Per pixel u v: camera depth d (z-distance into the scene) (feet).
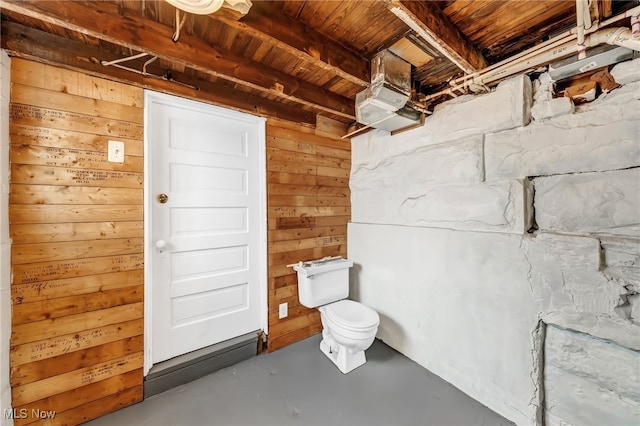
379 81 5.24
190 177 6.41
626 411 3.88
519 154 5.00
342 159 8.97
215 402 5.46
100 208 5.10
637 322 3.77
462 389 5.74
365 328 6.10
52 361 4.68
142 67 5.45
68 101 4.81
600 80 4.28
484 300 5.35
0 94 4.14
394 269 7.38
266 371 6.48
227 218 6.99
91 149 5.01
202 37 4.83
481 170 5.48
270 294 7.42
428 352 6.48
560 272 4.39
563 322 4.37
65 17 3.63
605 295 3.99
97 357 5.08
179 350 6.23
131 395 5.39
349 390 5.81
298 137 7.99
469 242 5.61
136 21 4.17
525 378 4.76
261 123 7.43
